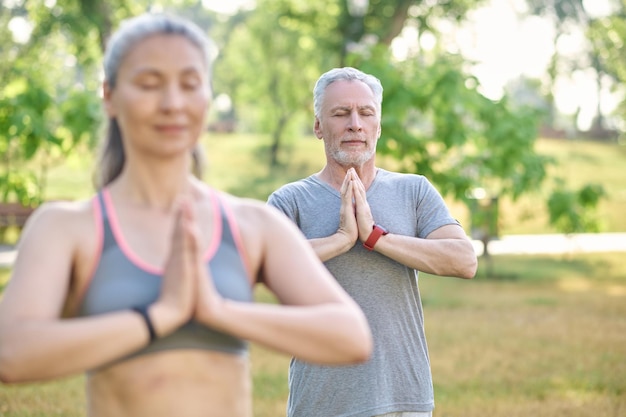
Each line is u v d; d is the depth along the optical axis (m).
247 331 2.04
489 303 14.79
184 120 2.12
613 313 13.76
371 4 28.02
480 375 9.20
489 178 17.44
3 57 25.39
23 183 15.70
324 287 2.23
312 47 39.03
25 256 2.09
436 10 28.59
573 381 8.93
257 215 2.30
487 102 16.75
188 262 1.99
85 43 26.31
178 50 2.10
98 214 2.16
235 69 46.28
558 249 25.30
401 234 4.29
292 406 4.23
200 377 2.11
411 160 15.34
